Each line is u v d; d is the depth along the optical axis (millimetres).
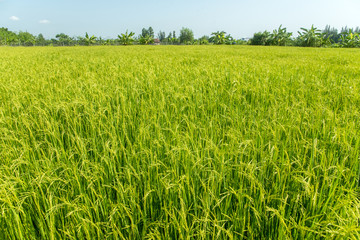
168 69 5930
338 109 3016
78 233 1298
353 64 7121
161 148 1961
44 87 4094
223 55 11523
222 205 1451
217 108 3148
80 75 5621
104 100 3252
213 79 4395
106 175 1649
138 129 2357
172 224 1354
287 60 8430
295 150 1938
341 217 1242
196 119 2598
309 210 1417
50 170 1630
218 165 1674
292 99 3184
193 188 1454
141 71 5531
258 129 2180
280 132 2201
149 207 1533
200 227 1277
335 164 1719
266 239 1345
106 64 7746
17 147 2141
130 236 1312
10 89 3908
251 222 1410
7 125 2615
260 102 3385
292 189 1540
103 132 2248
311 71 5426
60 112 2926
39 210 1374
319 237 1217
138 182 1623
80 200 1545
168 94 3463
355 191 1509
